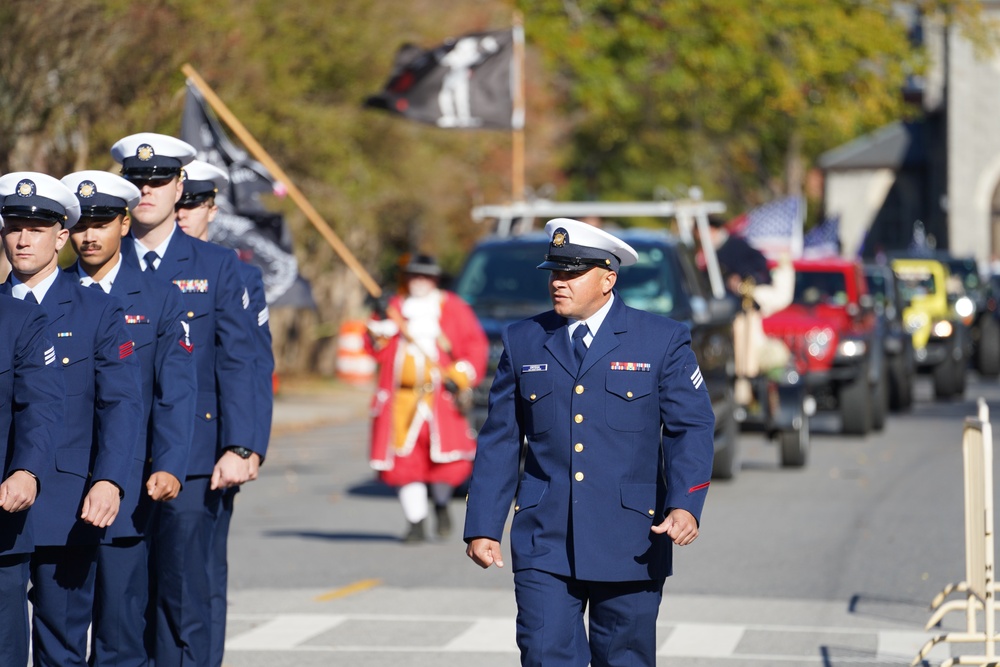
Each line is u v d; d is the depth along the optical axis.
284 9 63.31
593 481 15.72
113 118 46.81
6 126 42.25
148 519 18.48
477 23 88.12
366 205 75.44
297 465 51.25
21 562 16.52
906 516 37.22
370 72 69.31
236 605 26.78
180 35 48.44
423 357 33.38
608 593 15.80
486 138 86.62
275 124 63.25
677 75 99.50
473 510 16.06
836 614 25.95
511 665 22.19
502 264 41.44
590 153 139.00
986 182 175.75
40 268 17.44
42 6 42.19
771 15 99.56
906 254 93.00
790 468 47.41
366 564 31.12
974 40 116.50
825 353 55.81
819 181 199.00
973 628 22.12
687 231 44.94
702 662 22.36
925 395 79.75
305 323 87.50
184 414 18.38
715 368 41.81
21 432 16.28
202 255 20.09
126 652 18.36
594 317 16.12
